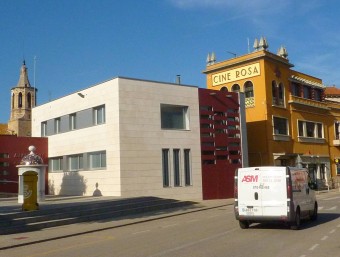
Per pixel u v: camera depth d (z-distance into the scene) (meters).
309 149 47.97
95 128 31.73
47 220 18.95
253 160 42.03
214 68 46.06
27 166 24.67
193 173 32.88
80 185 33.00
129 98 30.14
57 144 36.47
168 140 31.81
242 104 37.28
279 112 43.56
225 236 13.89
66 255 11.43
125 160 29.42
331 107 53.44
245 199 15.78
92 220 20.69
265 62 42.41
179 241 13.09
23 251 12.61
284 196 15.24
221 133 35.22
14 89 90.62
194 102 33.81
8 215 17.95
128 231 16.72
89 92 32.59
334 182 51.34
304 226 16.33
